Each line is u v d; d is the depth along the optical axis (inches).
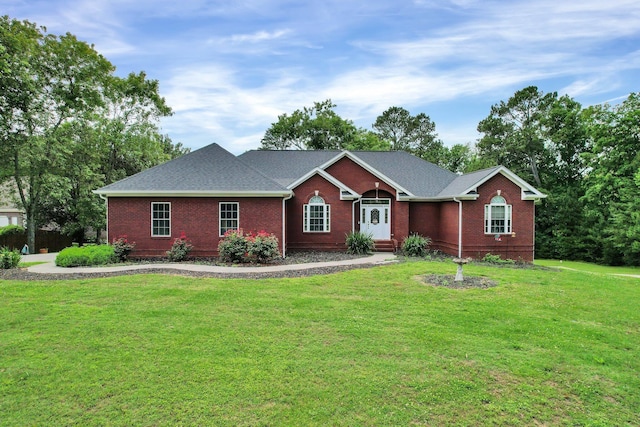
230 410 187.3
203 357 245.3
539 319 336.5
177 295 395.2
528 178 1510.8
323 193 816.9
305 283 459.5
